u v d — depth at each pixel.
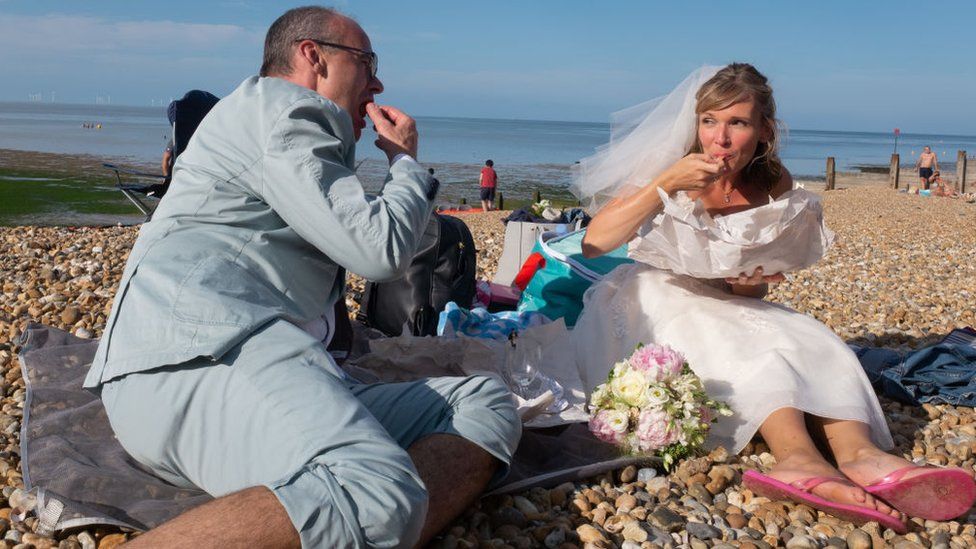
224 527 1.98
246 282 2.50
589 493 3.00
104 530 2.68
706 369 3.43
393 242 2.53
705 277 3.58
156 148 58.41
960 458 3.52
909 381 4.23
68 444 3.00
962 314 6.74
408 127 2.97
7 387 4.11
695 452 3.31
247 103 2.62
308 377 2.31
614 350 3.73
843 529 2.77
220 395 2.32
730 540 2.74
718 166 3.37
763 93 3.39
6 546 2.58
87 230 12.41
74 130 98.62
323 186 2.51
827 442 3.36
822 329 3.51
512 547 2.64
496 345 3.84
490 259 10.26
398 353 3.69
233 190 2.58
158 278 2.45
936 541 2.69
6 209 18.12
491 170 24.28
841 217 16.41
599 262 4.87
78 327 5.52
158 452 2.45
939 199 21.09
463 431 2.59
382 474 2.15
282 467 2.20
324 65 2.81
